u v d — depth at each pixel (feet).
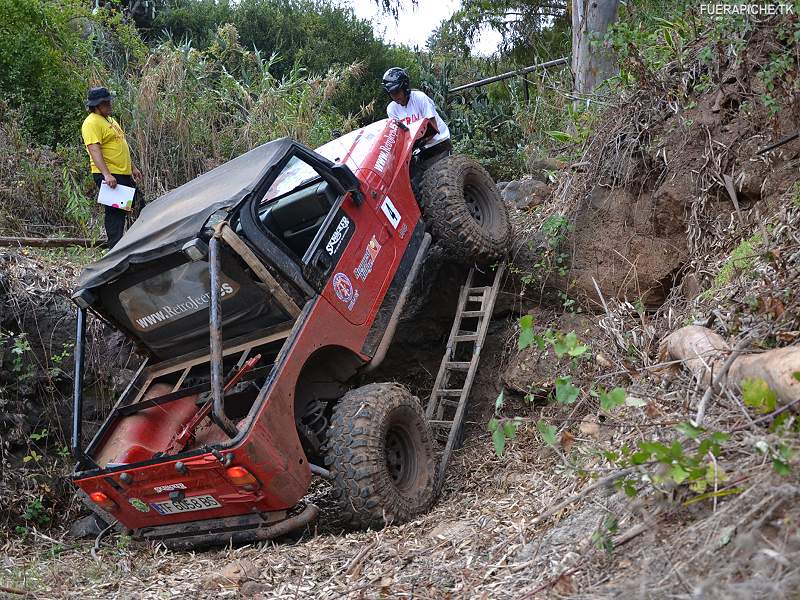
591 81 33.17
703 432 11.12
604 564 11.45
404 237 21.50
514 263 23.53
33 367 22.76
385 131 22.26
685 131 21.01
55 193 32.96
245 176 18.54
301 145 19.42
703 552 10.12
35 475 21.99
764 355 12.44
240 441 15.89
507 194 27.76
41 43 38.29
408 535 16.66
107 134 27.22
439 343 25.27
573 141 25.46
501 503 16.84
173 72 37.37
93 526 21.18
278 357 17.24
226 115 40.27
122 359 23.82
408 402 18.75
